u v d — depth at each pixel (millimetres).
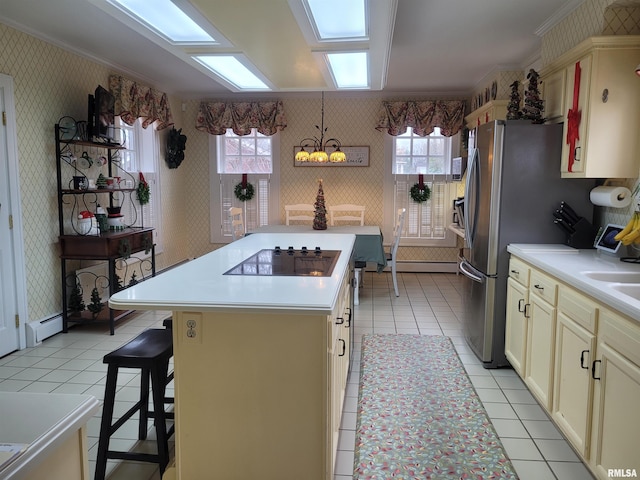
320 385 1814
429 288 5703
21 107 3633
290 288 1954
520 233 3162
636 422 1659
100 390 2965
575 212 3086
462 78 5602
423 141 6523
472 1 3215
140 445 2371
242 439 1874
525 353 2850
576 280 2145
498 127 3076
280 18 2416
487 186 3230
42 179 3873
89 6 3215
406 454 2289
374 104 6457
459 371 3268
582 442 2084
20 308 3654
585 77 2713
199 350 1845
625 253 2695
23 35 3639
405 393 2943
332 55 2883
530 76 3211
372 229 5383
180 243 6680
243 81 3713
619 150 2688
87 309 4320
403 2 3234
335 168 6590
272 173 6684
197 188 6797
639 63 2631
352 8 2150
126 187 5133
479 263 3416
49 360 3451
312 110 6535
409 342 3830
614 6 2744
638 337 1647
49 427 842
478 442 2389
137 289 1941
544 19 3568
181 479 1916
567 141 2926
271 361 1820
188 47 2766
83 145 4254
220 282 2070
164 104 5832
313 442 1850
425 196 6457
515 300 3033
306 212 6629
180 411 1883
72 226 4254
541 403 2590
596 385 1970
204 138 6695
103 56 4543
